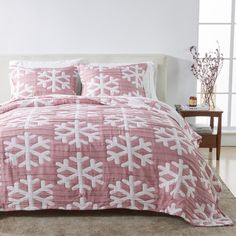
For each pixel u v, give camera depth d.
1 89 4.75
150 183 2.94
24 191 2.94
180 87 5.02
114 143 2.96
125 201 2.95
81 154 2.94
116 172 2.93
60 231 2.83
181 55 4.97
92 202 2.96
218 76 5.21
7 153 2.94
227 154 4.82
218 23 5.11
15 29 4.86
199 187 2.96
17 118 3.18
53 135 2.98
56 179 2.93
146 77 4.48
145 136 2.99
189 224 2.92
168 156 2.94
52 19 4.86
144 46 4.95
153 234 2.79
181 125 3.68
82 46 4.92
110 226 2.90
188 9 4.89
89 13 4.87
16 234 2.79
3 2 4.80
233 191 3.67
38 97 3.74
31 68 4.40
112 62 4.81
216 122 5.25
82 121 3.10
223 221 2.94
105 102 3.67
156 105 3.75
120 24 4.90
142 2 4.87
